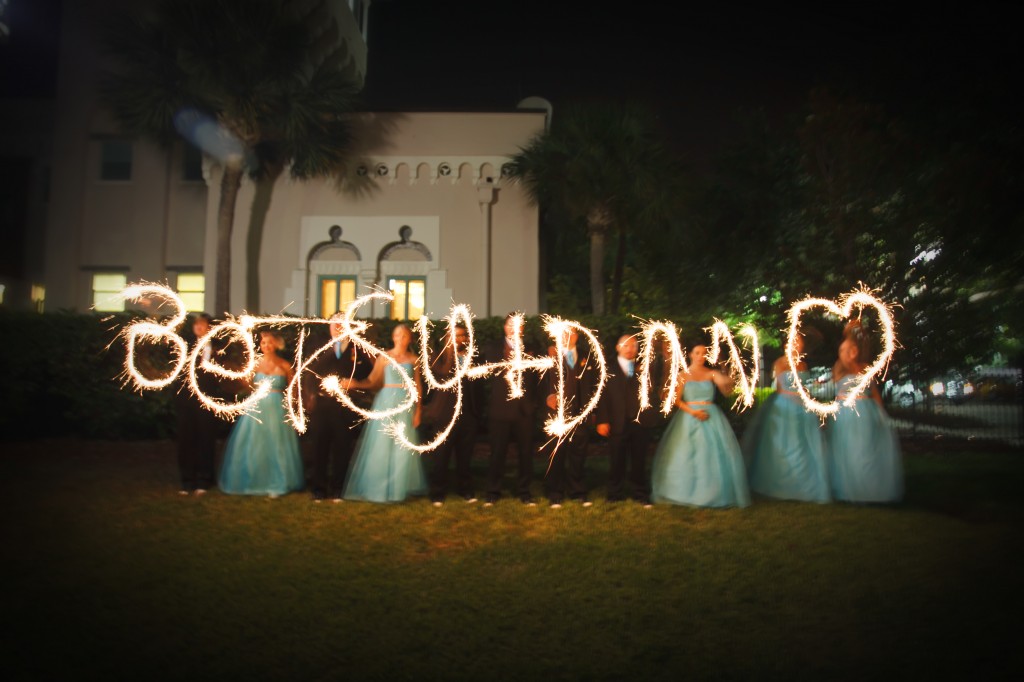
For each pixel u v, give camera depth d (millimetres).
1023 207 14820
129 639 4898
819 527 7793
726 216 22234
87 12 21078
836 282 16953
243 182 19969
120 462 11789
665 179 18594
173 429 14406
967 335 16031
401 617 5379
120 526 7578
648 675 4535
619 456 9102
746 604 5668
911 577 6188
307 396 9180
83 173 20953
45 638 4859
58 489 9414
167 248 20906
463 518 8188
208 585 5922
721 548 7039
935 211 15734
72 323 13961
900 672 4539
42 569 6160
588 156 18594
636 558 6742
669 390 9109
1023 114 15375
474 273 19906
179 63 17688
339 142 18984
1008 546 7027
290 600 5656
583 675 4527
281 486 9188
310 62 21688
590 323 13852
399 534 7496
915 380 16906
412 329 13930
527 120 20141
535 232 19953
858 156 17219
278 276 19859
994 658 4695
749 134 22172
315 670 4531
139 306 19984
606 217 19297
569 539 7355
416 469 9102
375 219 20000
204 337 9609
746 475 8953
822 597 5781
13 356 13391
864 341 9633
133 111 17750
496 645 4938
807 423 9258
